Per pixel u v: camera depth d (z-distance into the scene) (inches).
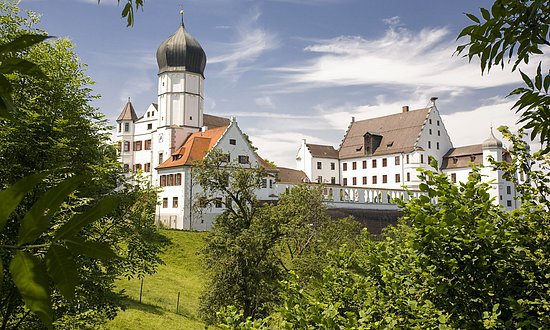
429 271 219.8
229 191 920.9
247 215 915.4
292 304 233.6
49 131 408.5
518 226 225.6
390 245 287.0
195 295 1137.4
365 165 3016.7
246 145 2110.0
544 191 228.1
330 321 210.4
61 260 38.8
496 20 103.3
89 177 40.2
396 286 241.1
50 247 39.0
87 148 425.7
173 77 2368.4
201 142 2073.1
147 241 484.4
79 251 39.5
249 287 824.9
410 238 233.5
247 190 919.7
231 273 832.3
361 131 3189.0
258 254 860.0
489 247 207.9
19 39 44.4
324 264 896.3
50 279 38.4
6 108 46.8
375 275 281.4
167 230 1715.1
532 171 230.5
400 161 2819.9
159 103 2390.5
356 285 272.1
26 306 37.7
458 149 2844.5
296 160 3189.0
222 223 906.1
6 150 380.8
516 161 234.5
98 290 418.3
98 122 473.4
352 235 1448.1
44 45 429.1
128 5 118.5
